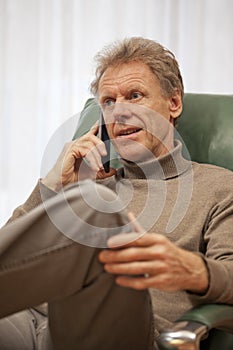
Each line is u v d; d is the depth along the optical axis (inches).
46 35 98.9
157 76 61.3
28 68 99.5
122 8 99.2
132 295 43.5
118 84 60.6
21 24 98.8
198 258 44.7
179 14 99.3
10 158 100.7
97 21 99.3
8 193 101.0
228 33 100.1
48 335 46.4
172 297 54.1
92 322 44.1
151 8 99.3
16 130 100.3
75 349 45.6
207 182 59.2
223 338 49.3
